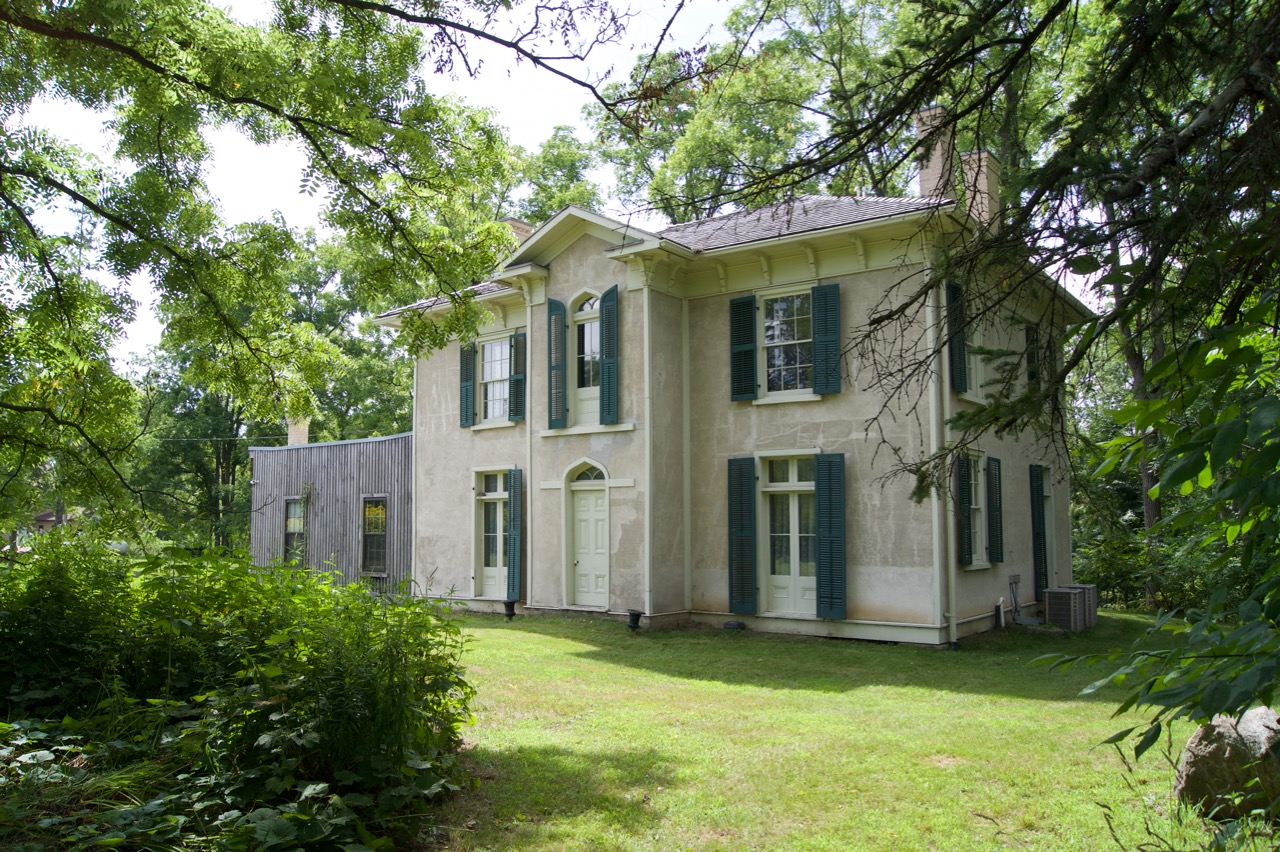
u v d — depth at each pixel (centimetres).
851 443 1421
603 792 601
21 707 566
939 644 1320
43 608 609
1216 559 298
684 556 1573
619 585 1544
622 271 1578
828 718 842
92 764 495
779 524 1509
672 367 1585
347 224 992
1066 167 409
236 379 1121
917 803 580
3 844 384
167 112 812
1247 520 267
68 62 777
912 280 1374
